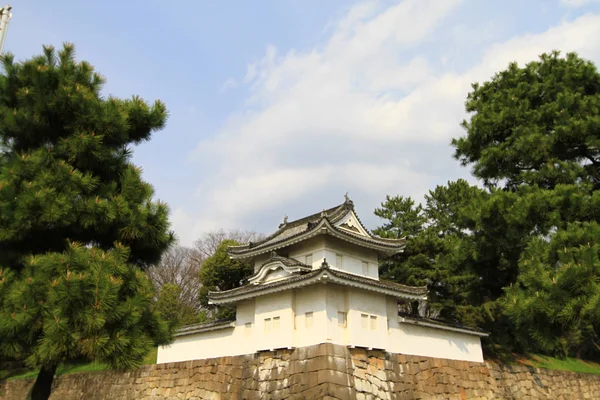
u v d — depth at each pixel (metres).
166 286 45.53
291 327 22.22
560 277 13.41
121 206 11.27
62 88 11.15
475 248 24.62
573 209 16.95
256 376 23.33
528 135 21.36
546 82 23.70
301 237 23.84
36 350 9.40
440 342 26.12
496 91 27.02
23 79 11.28
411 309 39.00
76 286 9.26
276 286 22.89
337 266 23.95
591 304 12.43
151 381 29.03
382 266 36.56
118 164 12.16
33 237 10.99
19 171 10.33
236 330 25.78
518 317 14.60
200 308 54.38
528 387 28.64
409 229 38.84
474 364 26.94
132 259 12.90
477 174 24.16
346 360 20.89
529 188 19.42
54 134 11.73
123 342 9.75
